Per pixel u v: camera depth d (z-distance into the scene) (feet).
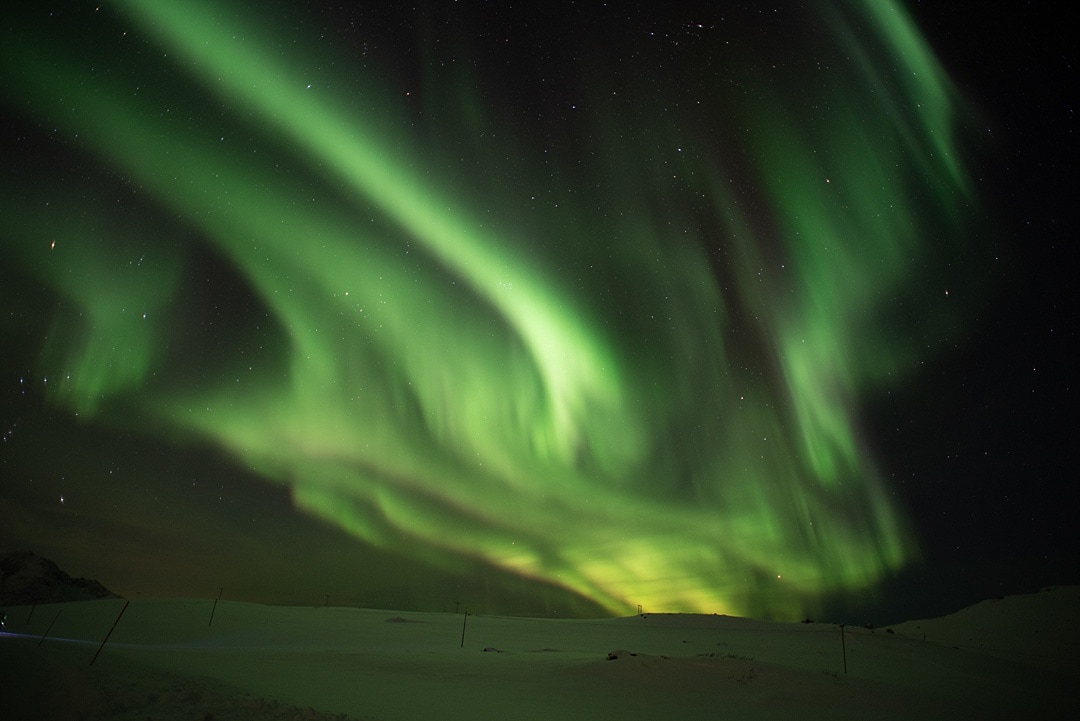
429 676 80.33
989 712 82.28
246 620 172.45
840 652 148.97
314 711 44.55
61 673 42.73
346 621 183.21
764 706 71.67
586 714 61.36
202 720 38.99
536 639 160.56
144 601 203.51
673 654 136.05
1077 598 234.58
